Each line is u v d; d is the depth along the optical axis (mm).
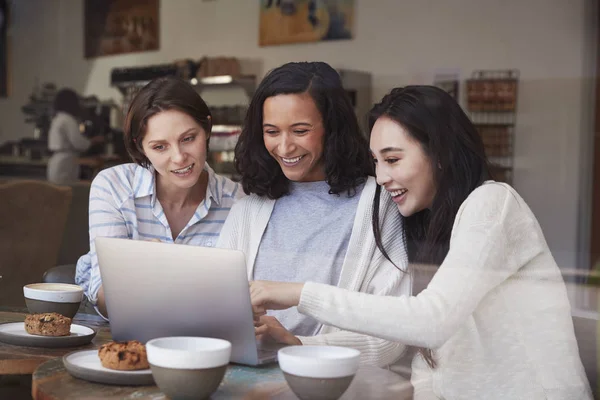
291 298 1093
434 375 1200
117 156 2828
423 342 1072
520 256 1171
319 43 2367
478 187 1198
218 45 2582
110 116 2885
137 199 1530
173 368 846
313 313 1090
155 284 1022
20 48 3100
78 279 1538
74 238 2131
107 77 2908
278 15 2438
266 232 1438
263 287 1106
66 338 1128
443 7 2203
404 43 2250
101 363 985
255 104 1405
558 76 2111
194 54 2662
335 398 879
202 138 1447
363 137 1378
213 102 2600
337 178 1389
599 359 1269
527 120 2170
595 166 2064
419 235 1299
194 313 1011
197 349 922
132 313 1060
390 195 1352
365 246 1346
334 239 1380
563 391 1168
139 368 958
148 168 1517
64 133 2887
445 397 1198
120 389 936
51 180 2885
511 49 2186
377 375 1151
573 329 1211
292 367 878
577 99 2117
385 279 1317
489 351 1188
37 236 2105
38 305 1233
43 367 1019
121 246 1035
